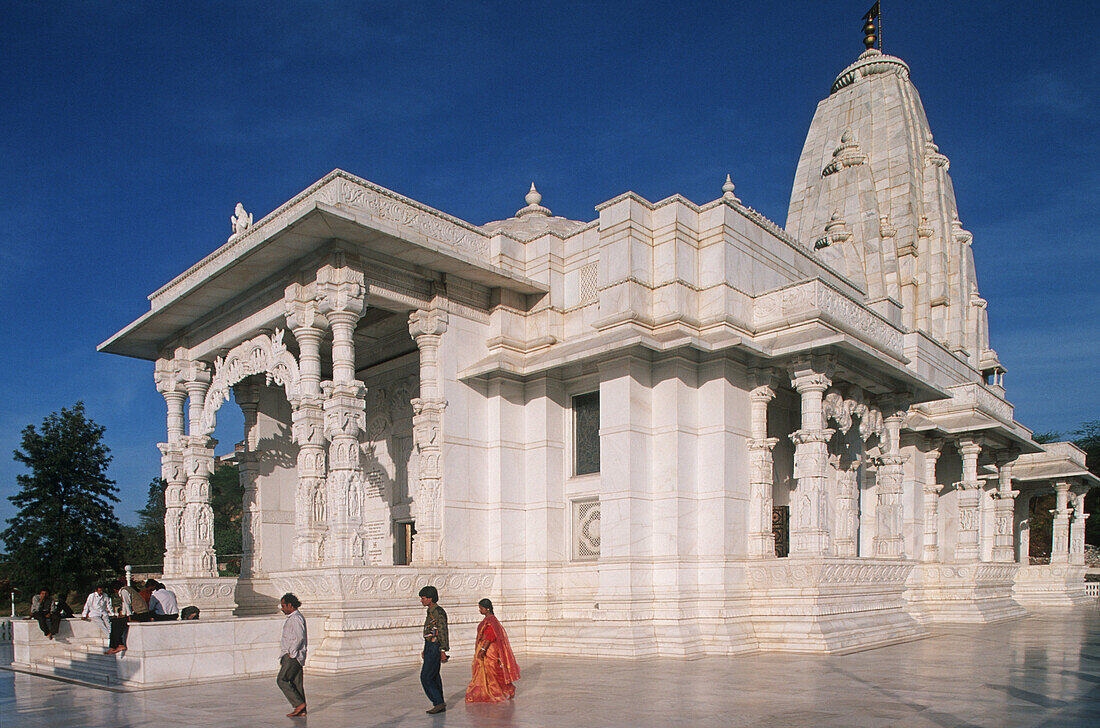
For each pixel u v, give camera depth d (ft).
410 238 50.31
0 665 55.47
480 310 59.06
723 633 49.06
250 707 32.73
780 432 63.77
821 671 40.06
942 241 118.62
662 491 51.90
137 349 73.36
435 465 54.24
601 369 53.78
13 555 122.21
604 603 50.90
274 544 67.97
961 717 27.40
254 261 52.95
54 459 126.11
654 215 55.98
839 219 103.71
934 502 80.12
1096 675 37.93
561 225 77.20
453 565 53.21
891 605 59.77
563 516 57.47
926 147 123.75
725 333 52.29
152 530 199.52
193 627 42.22
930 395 67.31
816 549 50.83
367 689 37.14
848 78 132.67
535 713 29.48
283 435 70.33
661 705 30.68
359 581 46.91
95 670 44.19
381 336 68.03
